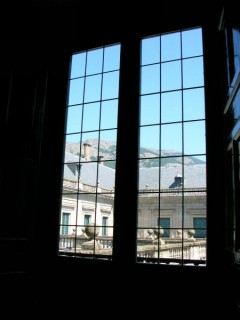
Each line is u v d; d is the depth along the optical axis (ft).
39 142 13.85
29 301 12.59
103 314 11.82
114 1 14.49
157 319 11.03
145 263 11.69
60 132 14.51
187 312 10.72
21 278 12.53
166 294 11.17
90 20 15.02
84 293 12.41
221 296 10.36
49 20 15.06
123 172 12.71
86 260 12.71
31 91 13.92
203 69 12.18
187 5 13.05
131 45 13.73
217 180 11.11
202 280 10.76
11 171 12.67
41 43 14.75
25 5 14.42
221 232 10.73
